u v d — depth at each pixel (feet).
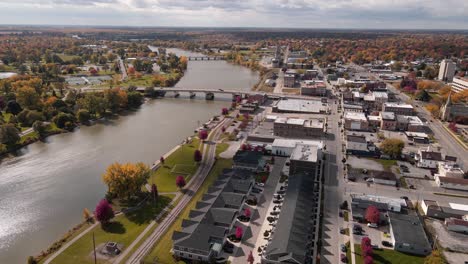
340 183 571.69
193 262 385.91
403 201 506.07
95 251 406.62
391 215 462.60
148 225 458.09
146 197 526.16
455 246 418.10
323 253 401.90
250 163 609.83
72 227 464.65
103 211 447.83
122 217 476.13
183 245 392.88
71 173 624.59
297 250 380.17
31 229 461.78
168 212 487.61
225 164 647.15
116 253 402.52
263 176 587.27
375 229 449.06
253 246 414.00
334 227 451.53
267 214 480.64
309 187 515.50
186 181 579.48
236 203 483.51
